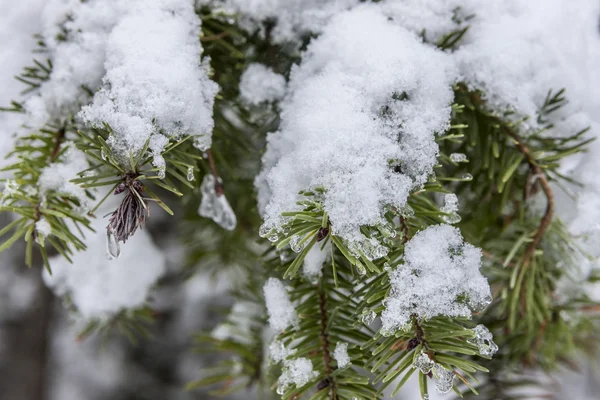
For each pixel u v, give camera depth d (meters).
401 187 0.70
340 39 0.73
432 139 0.71
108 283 0.82
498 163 0.76
